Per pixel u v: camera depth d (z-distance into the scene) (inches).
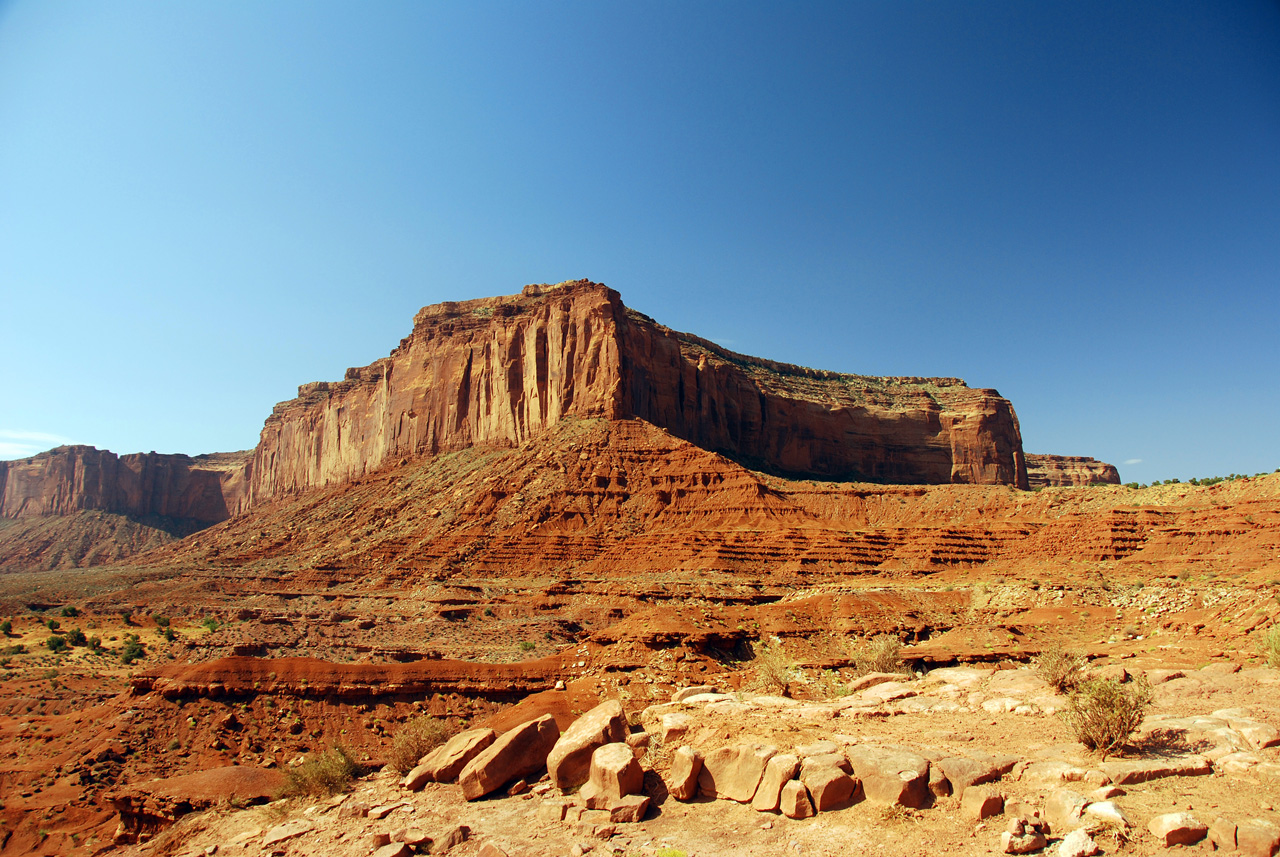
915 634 2310.5
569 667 1956.2
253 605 3937.0
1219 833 424.5
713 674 1780.3
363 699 1839.3
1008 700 747.4
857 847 489.1
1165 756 547.8
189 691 1797.5
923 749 600.1
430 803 735.7
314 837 719.7
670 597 3152.1
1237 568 2527.1
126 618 3794.3
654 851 529.0
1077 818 463.5
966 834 479.2
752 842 522.3
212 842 950.4
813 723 711.7
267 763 1638.8
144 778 1584.6
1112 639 1946.4
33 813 1489.9
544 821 621.9
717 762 620.4
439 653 2449.6
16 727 2018.9
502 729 1459.2
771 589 3331.7
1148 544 3046.3
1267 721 618.2
